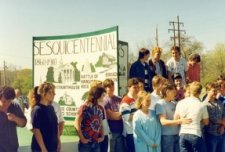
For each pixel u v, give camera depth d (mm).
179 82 8570
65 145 8422
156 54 9516
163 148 7641
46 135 6102
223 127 8266
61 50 10773
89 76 10227
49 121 6141
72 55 10578
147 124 7395
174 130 7656
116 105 7832
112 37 9578
